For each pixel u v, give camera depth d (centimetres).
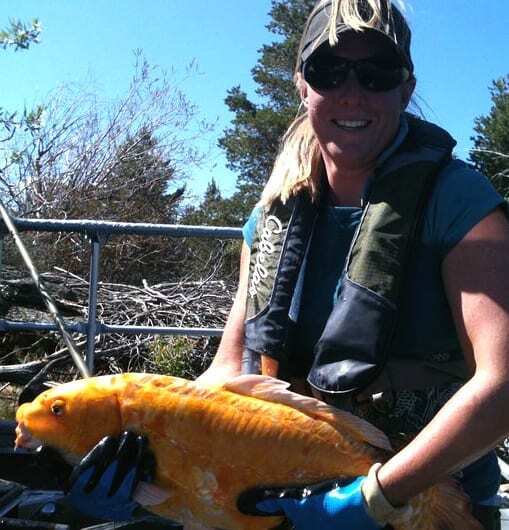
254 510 109
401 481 98
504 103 1580
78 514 159
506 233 105
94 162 730
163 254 639
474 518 109
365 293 112
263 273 129
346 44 117
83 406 112
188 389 113
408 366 116
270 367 126
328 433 110
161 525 149
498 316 100
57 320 179
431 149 115
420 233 110
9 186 670
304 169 128
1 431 194
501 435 97
